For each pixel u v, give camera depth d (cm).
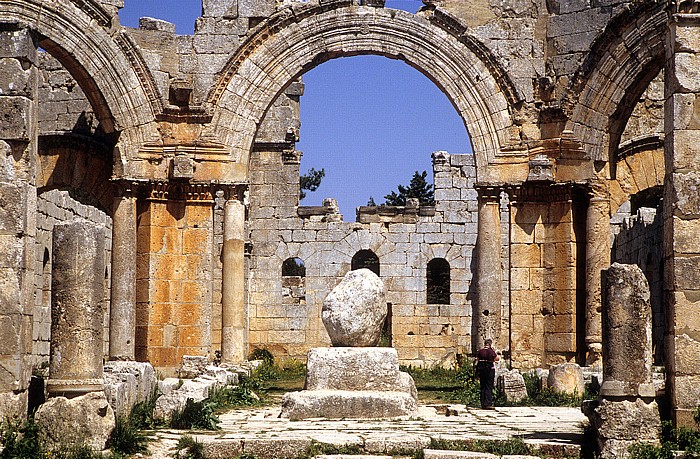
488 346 2650
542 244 3369
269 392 3222
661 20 3148
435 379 3969
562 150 3328
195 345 3378
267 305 4950
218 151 3419
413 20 3484
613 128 3322
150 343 3350
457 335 4966
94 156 3703
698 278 1845
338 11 3494
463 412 2453
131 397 2123
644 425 1767
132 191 3350
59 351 1811
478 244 3419
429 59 3475
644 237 4281
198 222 3409
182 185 3394
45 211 3931
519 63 3434
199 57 3447
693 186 1866
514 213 3394
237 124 3444
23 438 1753
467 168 5034
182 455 1788
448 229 5006
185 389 2506
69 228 1834
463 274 4997
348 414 2297
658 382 2194
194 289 3394
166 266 3384
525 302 3372
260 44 3469
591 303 3284
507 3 3466
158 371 3344
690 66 1894
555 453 1817
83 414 1781
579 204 3359
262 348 4909
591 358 3262
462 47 3459
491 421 2256
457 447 1834
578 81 3291
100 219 4697
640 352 1789
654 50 3181
